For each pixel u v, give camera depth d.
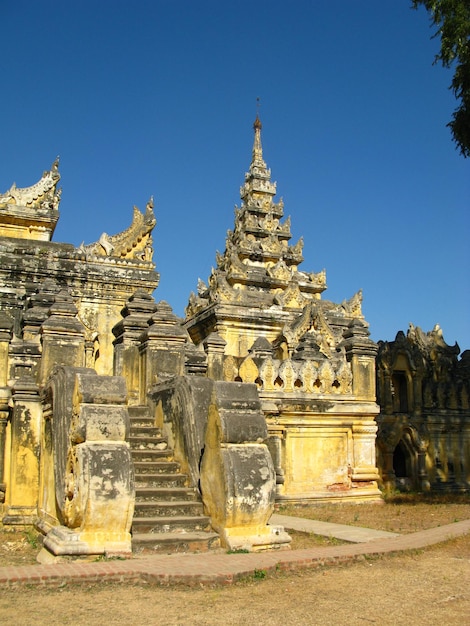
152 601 8.26
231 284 43.84
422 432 25.22
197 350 18.67
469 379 27.66
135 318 18.38
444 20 20.06
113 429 10.88
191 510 12.29
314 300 45.03
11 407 14.88
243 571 9.40
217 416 11.76
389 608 8.15
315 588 9.05
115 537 10.55
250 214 50.09
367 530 14.29
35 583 8.73
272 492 11.55
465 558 11.12
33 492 14.17
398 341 25.66
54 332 15.35
